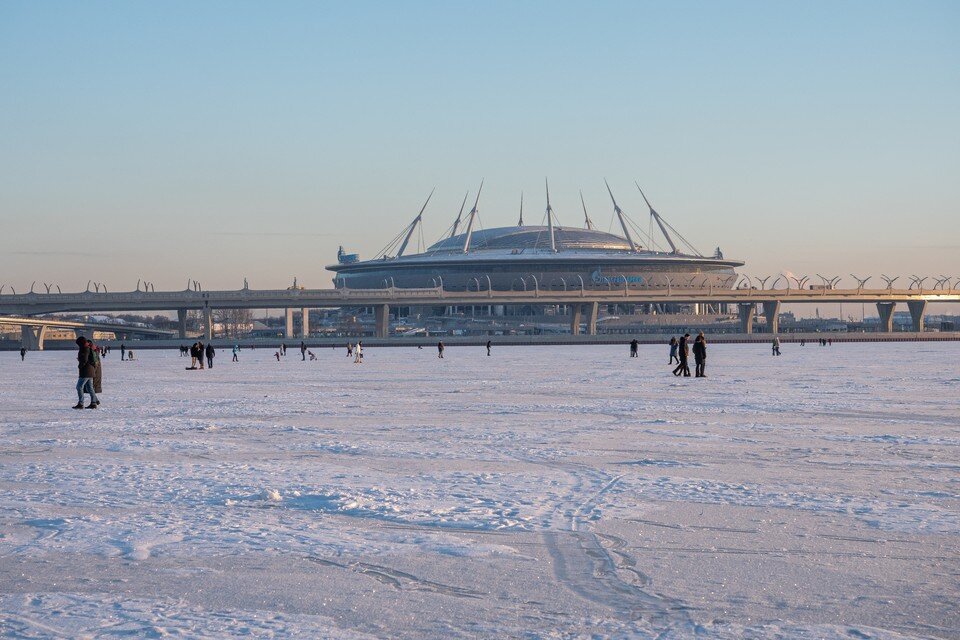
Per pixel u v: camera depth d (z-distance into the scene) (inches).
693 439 992.2
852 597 423.8
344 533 544.4
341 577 456.1
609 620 393.7
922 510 605.0
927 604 413.1
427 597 425.1
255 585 442.6
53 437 1042.1
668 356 4480.8
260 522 572.7
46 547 511.2
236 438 1026.7
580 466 800.3
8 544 517.7
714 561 484.4
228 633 377.4
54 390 2042.3
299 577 455.8
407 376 2586.1
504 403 1525.6
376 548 510.6
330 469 784.9
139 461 839.1
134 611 403.9
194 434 1071.0
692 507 618.5
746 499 645.3
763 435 1026.1
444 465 809.5
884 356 4215.1
